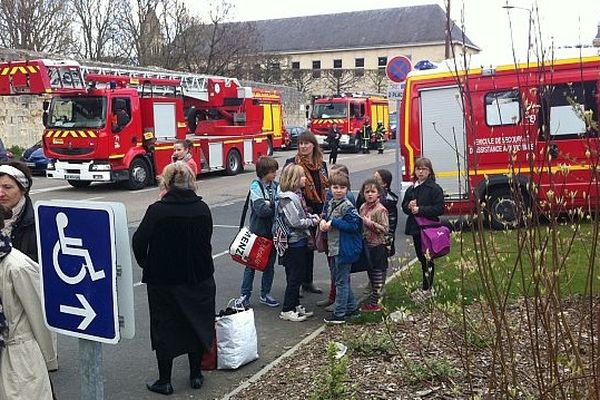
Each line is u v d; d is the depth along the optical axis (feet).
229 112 83.30
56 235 9.59
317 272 30.76
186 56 150.20
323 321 22.68
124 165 63.21
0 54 88.79
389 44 270.26
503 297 11.73
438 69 37.88
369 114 126.21
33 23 125.08
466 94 13.17
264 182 23.67
